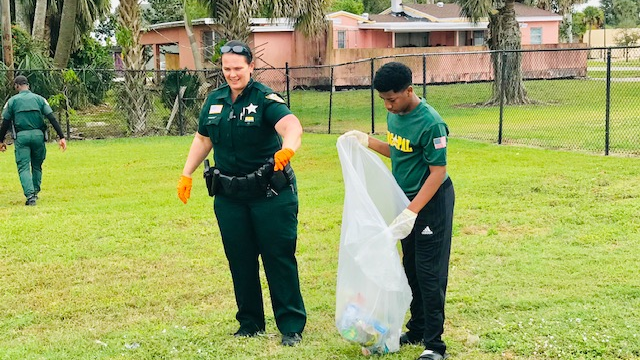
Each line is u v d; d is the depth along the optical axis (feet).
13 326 17.42
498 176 34.58
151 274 21.39
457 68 108.06
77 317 17.99
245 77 14.79
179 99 62.54
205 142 15.79
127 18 62.03
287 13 63.67
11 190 36.55
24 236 26.09
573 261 21.24
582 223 25.61
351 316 14.32
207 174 15.31
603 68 126.41
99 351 15.56
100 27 116.67
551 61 111.14
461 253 22.40
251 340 15.88
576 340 15.17
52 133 61.31
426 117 13.97
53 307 18.66
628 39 185.16
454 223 26.20
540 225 25.63
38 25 76.95
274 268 15.57
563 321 16.38
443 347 14.52
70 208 31.19
